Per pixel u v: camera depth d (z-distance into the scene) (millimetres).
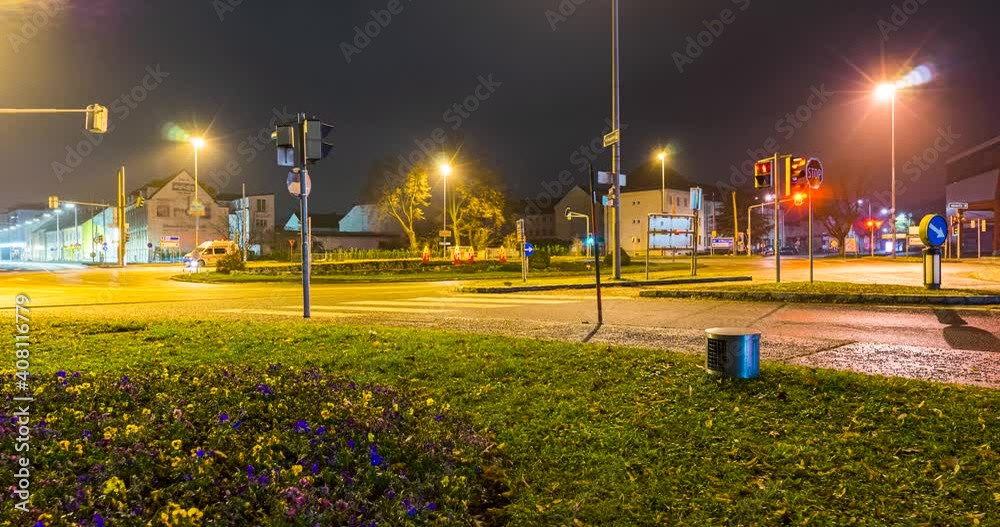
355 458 3725
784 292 14984
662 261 52688
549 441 4582
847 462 3945
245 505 2986
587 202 87938
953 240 67250
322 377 6008
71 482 3125
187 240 73000
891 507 3408
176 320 11508
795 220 109312
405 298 18281
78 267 53906
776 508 3475
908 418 4516
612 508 3559
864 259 53312
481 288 20188
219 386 5195
